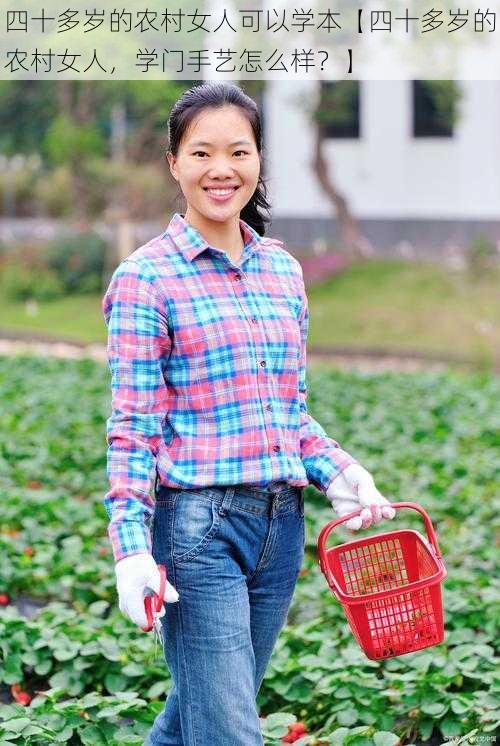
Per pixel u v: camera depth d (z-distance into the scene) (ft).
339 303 109.70
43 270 127.13
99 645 26.25
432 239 125.29
